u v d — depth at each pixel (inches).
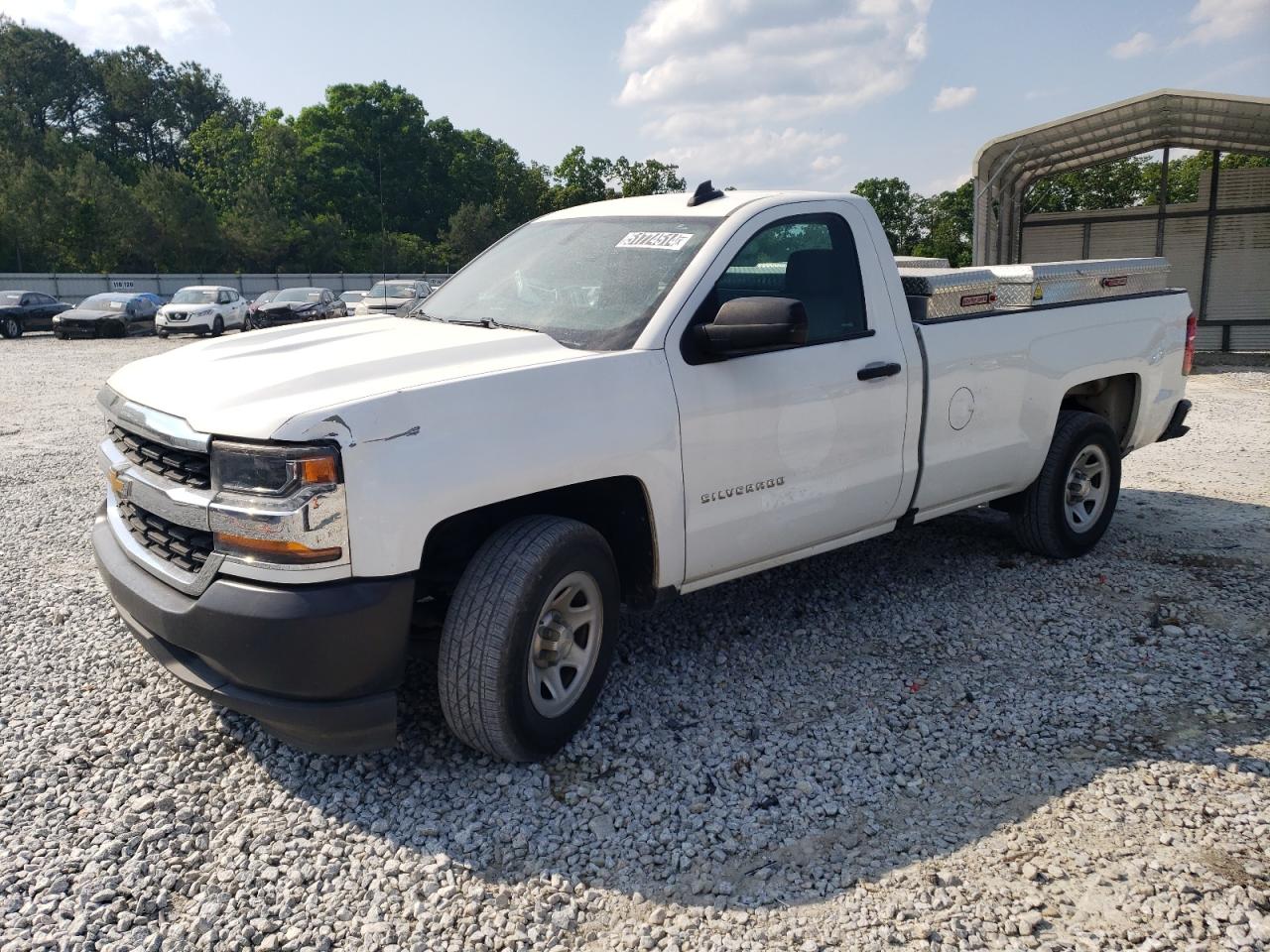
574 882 112.4
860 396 167.3
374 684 119.6
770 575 212.5
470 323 159.9
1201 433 390.0
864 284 172.7
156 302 1332.4
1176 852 116.6
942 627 184.4
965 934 103.3
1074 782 132.0
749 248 157.6
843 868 115.0
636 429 137.0
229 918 105.4
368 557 115.3
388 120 3676.2
